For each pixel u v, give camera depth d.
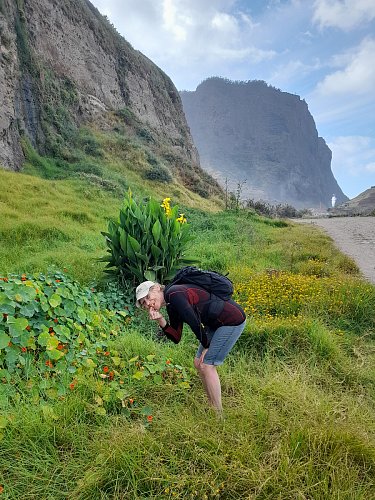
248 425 2.97
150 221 6.30
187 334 4.90
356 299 5.93
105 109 35.47
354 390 3.94
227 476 2.55
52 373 3.56
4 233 9.57
